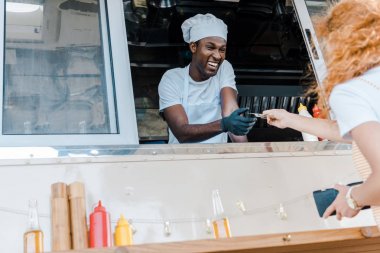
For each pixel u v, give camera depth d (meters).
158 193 1.83
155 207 1.80
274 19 3.50
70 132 1.99
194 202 1.85
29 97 2.01
